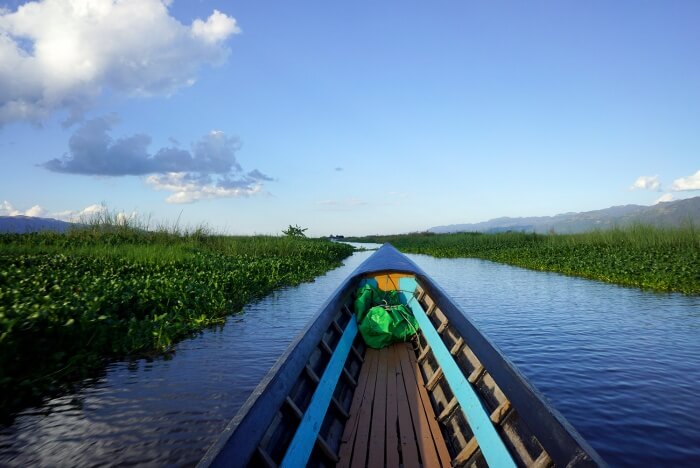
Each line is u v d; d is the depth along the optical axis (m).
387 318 6.82
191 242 22.92
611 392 6.45
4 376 6.19
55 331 7.30
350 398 4.99
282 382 3.33
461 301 13.65
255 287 14.87
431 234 81.44
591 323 10.41
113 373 7.18
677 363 7.58
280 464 2.83
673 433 5.26
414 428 4.29
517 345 8.80
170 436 5.24
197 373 7.21
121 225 21.91
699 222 23.48
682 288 14.45
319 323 5.04
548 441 2.49
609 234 26.73
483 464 3.28
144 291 10.53
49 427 5.45
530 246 34.19
